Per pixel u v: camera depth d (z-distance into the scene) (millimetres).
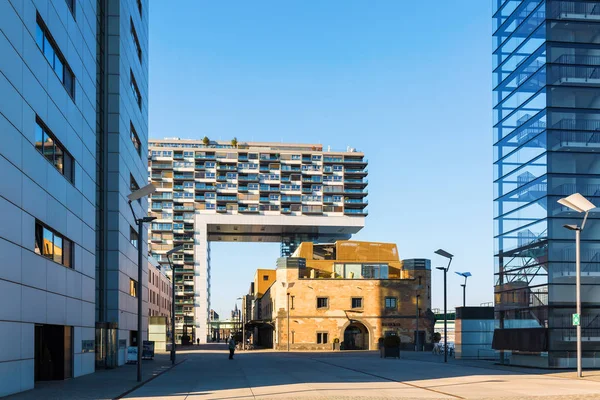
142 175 51750
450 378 26000
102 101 39844
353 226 157500
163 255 153750
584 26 36500
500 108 40969
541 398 17781
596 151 35406
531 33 37594
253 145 171750
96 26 36875
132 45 46344
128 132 43750
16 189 20953
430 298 76312
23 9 22031
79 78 30562
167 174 156375
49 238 25094
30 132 22609
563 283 33812
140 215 50594
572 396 18359
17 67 21266
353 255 82312
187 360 46094
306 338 74125
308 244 85312
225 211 154875
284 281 75000
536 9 37219
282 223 155500
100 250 38938
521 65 38625
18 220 21109
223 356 54656
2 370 19328
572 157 35250
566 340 33188
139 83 50281
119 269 39281
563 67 35969
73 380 26484
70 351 27984
